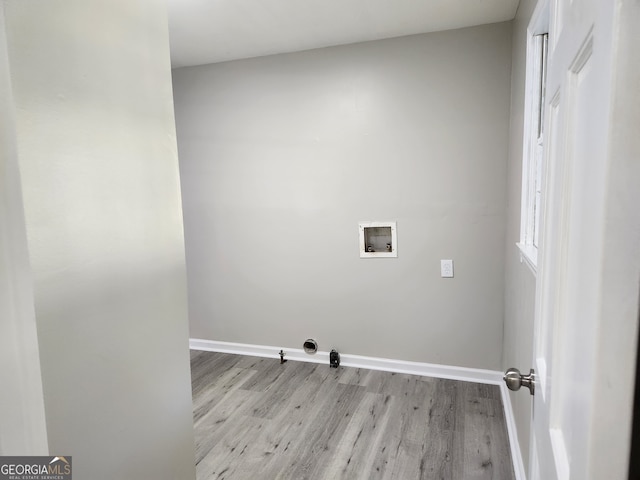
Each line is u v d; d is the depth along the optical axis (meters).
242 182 3.05
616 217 0.32
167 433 0.91
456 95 2.52
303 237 2.96
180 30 2.42
